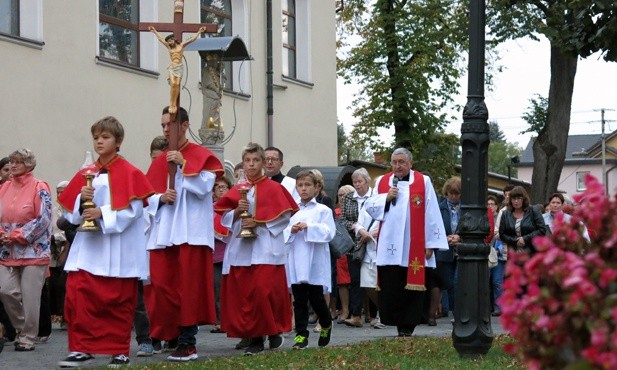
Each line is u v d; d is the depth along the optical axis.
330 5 27.27
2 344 10.27
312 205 11.62
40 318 12.12
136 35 19.69
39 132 16.78
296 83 25.44
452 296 17.03
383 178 13.09
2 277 11.35
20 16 16.70
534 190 30.22
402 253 12.77
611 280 3.73
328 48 27.11
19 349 11.36
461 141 9.91
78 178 9.39
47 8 17.05
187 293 9.98
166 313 10.13
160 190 10.18
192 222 10.05
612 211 4.14
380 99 34.53
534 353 3.96
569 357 3.88
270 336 11.29
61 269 14.04
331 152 27.11
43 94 16.91
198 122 21.39
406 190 12.90
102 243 9.24
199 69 21.42
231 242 10.82
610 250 4.07
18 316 11.44
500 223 15.45
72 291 9.23
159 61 20.00
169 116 10.17
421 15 33.97
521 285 4.04
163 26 10.53
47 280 12.14
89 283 9.16
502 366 9.15
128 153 19.06
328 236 11.36
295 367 8.94
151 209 10.05
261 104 23.97
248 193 10.79
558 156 29.89
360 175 15.44
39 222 11.36
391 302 12.85
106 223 9.06
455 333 9.92
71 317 9.27
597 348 3.54
